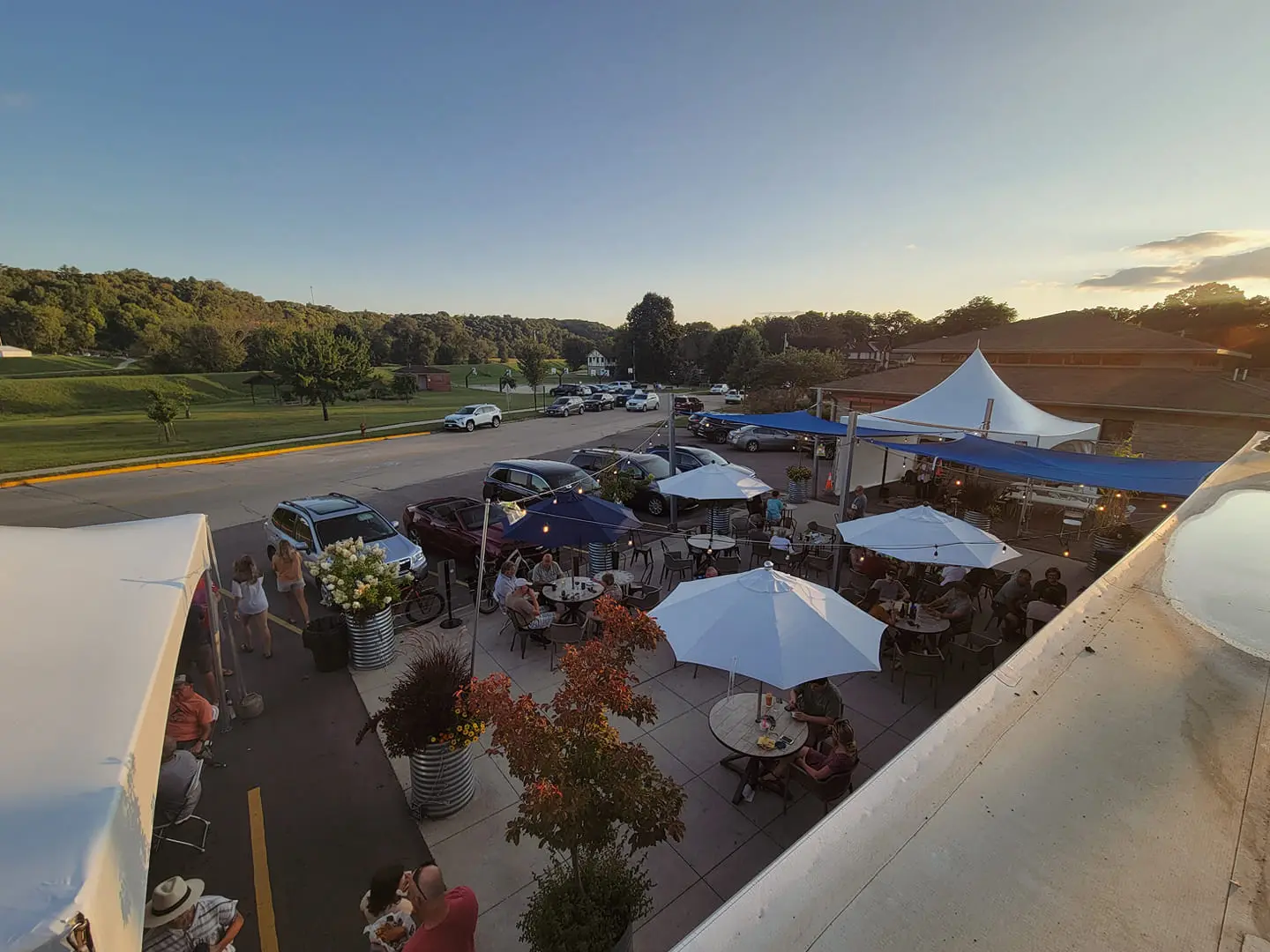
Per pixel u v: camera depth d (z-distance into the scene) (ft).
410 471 74.95
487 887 16.47
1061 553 45.44
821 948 3.26
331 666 27.25
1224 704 5.56
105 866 7.30
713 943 3.29
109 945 7.18
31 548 15.55
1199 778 4.63
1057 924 3.40
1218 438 53.31
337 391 128.67
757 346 201.46
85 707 9.85
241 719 23.84
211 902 13.35
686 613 19.83
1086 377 67.72
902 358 91.81
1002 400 46.50
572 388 211.82
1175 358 66.95
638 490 57.21
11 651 10.95
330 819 18.89
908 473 65.51
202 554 20.76
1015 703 5.68
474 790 19.97
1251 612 7.14
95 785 8.24
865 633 19.10
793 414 58.18
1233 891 3.60
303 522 36.52
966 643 29.40
